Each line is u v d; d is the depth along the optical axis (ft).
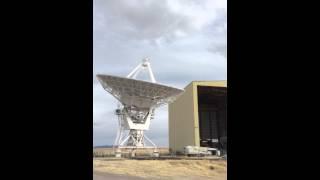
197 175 155.22
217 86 256.11
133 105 242.58
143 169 159.53
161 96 237.45
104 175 127.85
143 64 240.53
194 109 252.83
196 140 250.37
